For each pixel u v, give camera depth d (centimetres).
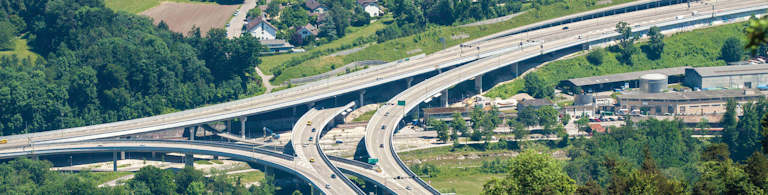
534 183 18388
